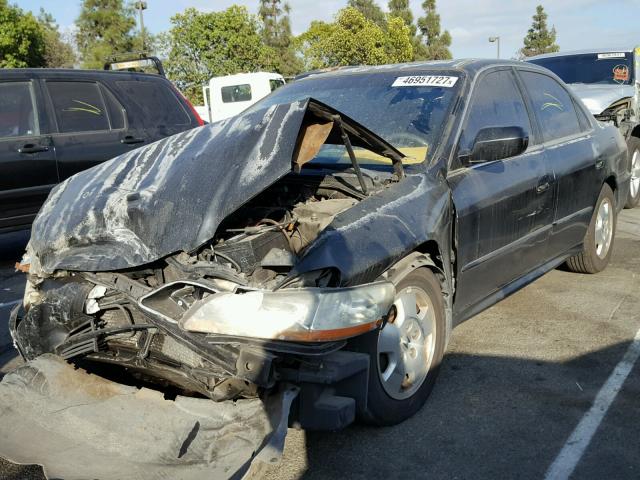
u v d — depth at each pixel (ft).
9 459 8.32
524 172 13.82
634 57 34.06
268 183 9.24
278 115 10.10
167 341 9.16
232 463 7.91
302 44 173.99
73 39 159.43
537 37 230.89
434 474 9.49
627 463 9.69
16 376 9.68
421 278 10.85
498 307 16.39
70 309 9.75
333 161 12.71
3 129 22.86
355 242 9.25
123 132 25.61
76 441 8.61
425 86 13.53
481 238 12.38
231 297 8.38
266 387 8.24
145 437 8.55
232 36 108.37
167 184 9.95
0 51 113.09
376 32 129.70
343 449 10.16
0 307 18.24
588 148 16.92
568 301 16.69
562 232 15.98
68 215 10.39
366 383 9.14
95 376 9.78
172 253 9.18
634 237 23.65
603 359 13.26
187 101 28.27
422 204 10.83
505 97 14.39
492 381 12.37
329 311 8.32
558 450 10.05
